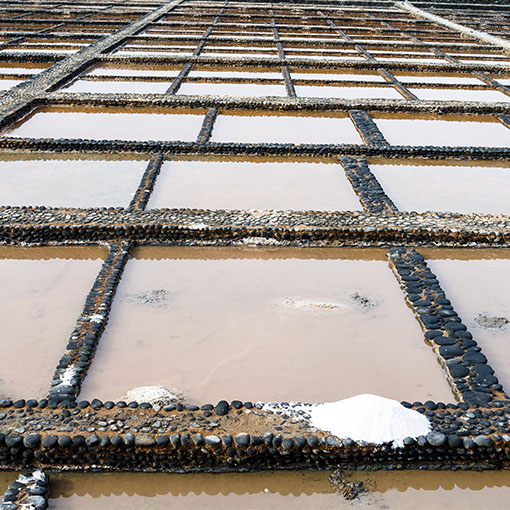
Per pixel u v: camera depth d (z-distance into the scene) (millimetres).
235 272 3793
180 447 2350
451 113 7188
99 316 3150
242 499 2295
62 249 4000
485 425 2482
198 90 7816
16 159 5539
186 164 5512
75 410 2488
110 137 6125
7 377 2750
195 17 13836
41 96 7039
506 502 2307
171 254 3994
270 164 5590
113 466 2373
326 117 7031
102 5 15156
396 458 2395
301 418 2486
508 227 4246
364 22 14156
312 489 2334
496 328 3248
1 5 14312
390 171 5535
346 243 4125
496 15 16281
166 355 2957
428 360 2982
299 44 11133
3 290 3467
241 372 2854
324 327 3217
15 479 2348
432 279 3639
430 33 13000
